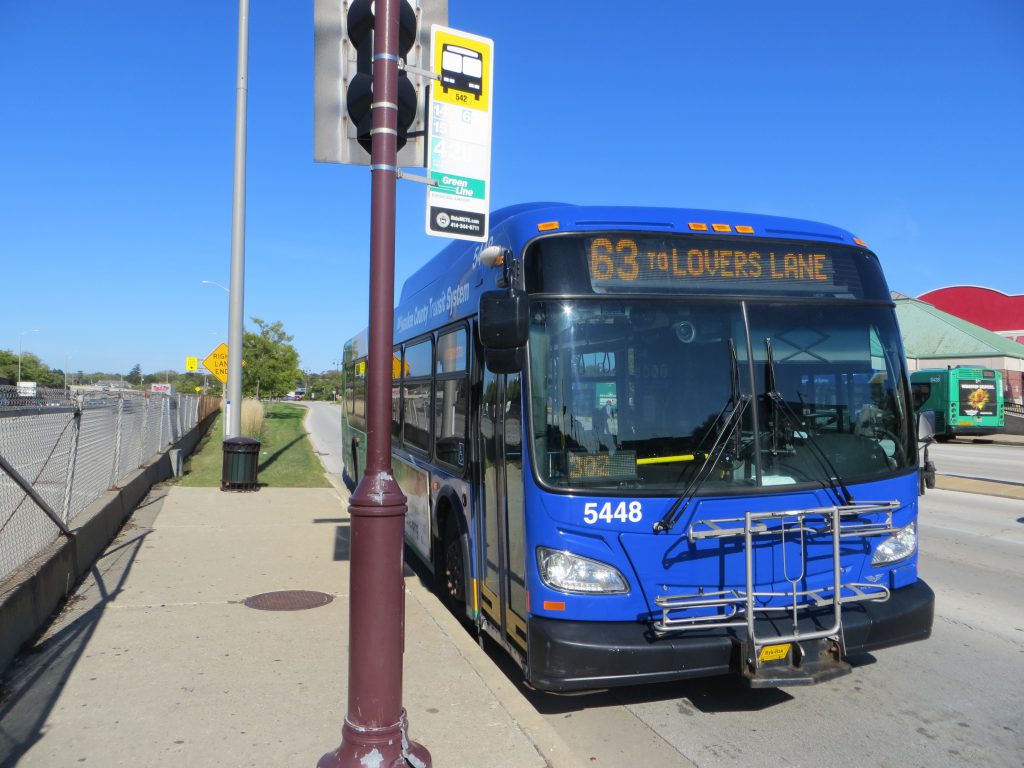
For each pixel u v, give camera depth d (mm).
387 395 3467
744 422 4801
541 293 4742
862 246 5488
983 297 66500
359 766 3312
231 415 16016
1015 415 43125
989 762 4285
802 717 4891
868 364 5234
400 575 3443
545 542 4535
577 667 4352
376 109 3525
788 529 4664
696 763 4281
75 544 7227
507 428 5082
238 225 16234
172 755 3914
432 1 4051
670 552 4566
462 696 4711
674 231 5012
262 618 6246
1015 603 7484
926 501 14703
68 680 4875
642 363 4758
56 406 7387
